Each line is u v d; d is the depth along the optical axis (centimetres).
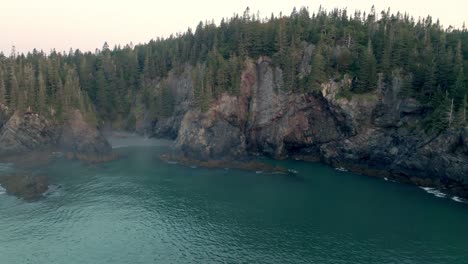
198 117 13200
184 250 6153
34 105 13400
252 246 6328
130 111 17425
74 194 8731
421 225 7175
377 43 12294
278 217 7556
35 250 6050
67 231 6769
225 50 14625
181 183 9788
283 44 13050
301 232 6869
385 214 7719
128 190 9112
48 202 8156
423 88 10281
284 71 12769
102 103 16912
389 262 5853
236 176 10562
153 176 10394
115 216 7488
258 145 13438
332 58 12362
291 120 12725
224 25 16712
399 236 6725
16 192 8650
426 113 10069
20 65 15300
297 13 15900
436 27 14712
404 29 12712
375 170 10969
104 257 5884
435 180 9388
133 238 6550
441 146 9112
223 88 13438
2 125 13250
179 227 7044
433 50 11506
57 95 13975
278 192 9150
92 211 7719
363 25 14300
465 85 9331
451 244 6425
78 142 13412
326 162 12275
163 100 16188
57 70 15550
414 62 11112
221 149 12812
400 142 10419
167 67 17975
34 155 12288
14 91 13375
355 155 11538
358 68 11694
